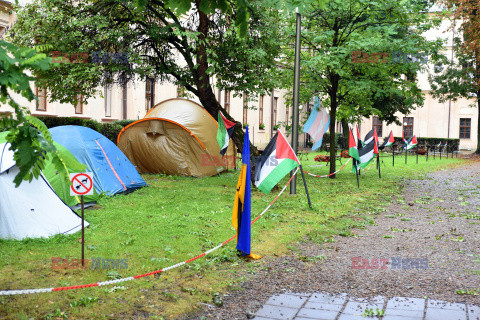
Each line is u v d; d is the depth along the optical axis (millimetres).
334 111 17672
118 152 12938
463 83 36156
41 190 8070
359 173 19094
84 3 13859
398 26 15742
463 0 29078
